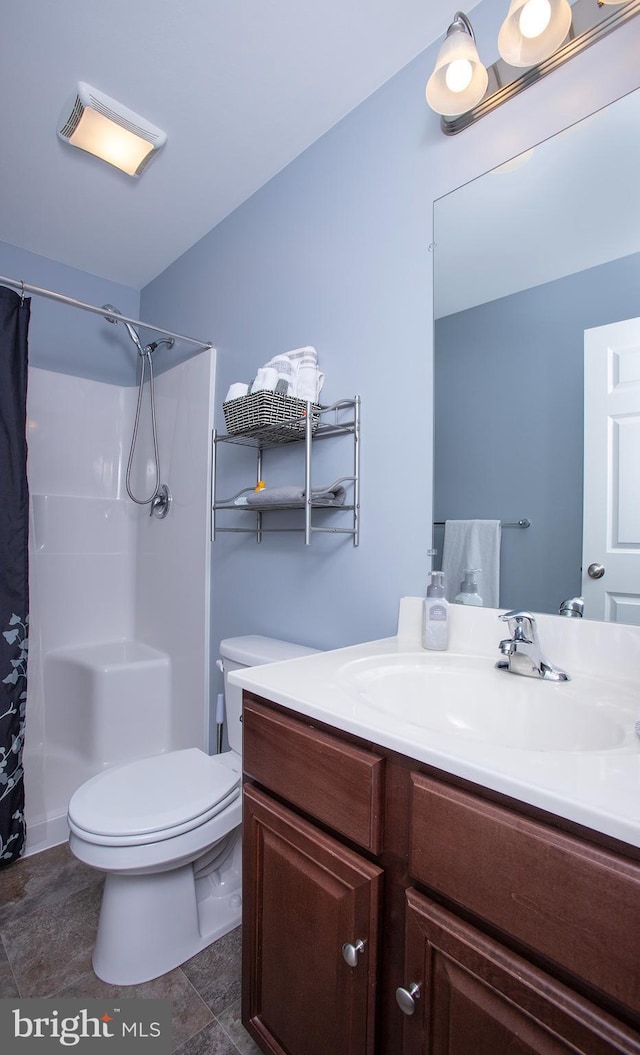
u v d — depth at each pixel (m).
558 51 0.98
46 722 2.10
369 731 0.66
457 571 1.13
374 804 0.67
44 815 1.76
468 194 1.14
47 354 2.31
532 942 0.50
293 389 1.40
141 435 2.42
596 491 0.95
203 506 1.94
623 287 0.92
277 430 1.39
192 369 2.05
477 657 1.02
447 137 1.18
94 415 2.45
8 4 1.15
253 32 1.21
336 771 0.73
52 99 1.41
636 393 0.90
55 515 2.30
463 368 1.14
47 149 1.60
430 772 0.62
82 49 1.26
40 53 1.28
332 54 1.26
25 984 1.15
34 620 1.93
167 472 2.21
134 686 2.05
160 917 1.19
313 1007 0.78
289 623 1.55
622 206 0.92
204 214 1.92
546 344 1.02
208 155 1.60
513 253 1.06
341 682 0.86
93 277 2.43
